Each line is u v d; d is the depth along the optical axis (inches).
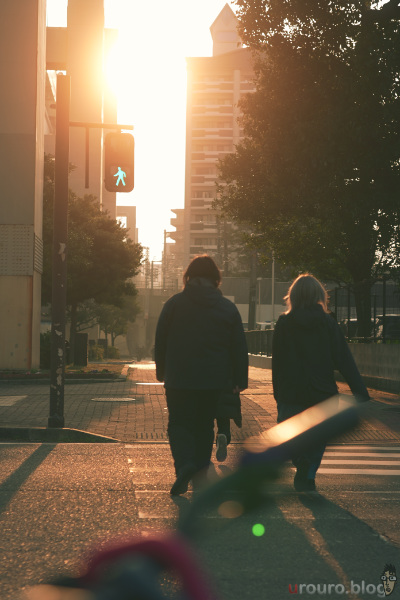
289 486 265.0
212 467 295.4
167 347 240.2
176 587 154.3
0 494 249.0
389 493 259.0
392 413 532.7
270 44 647.1
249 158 920.9
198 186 5885.8
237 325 241.1
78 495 247.6
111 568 165.0
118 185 483.5
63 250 424.2
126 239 1487.5
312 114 620.4
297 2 602.2
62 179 425.4
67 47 2337.6
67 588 153.0
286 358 251.0
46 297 1331.2
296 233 948.0
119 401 593.6
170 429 241.4
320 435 249.9
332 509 231.1
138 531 199.3
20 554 177.9
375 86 571.5
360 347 819.4
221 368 236.1
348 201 606.2
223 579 161.2
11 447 363.9
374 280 780.0
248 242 1021.8
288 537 196.9
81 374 818.8
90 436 403.5
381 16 580.7
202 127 5915.4
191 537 194.2
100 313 2324.1
